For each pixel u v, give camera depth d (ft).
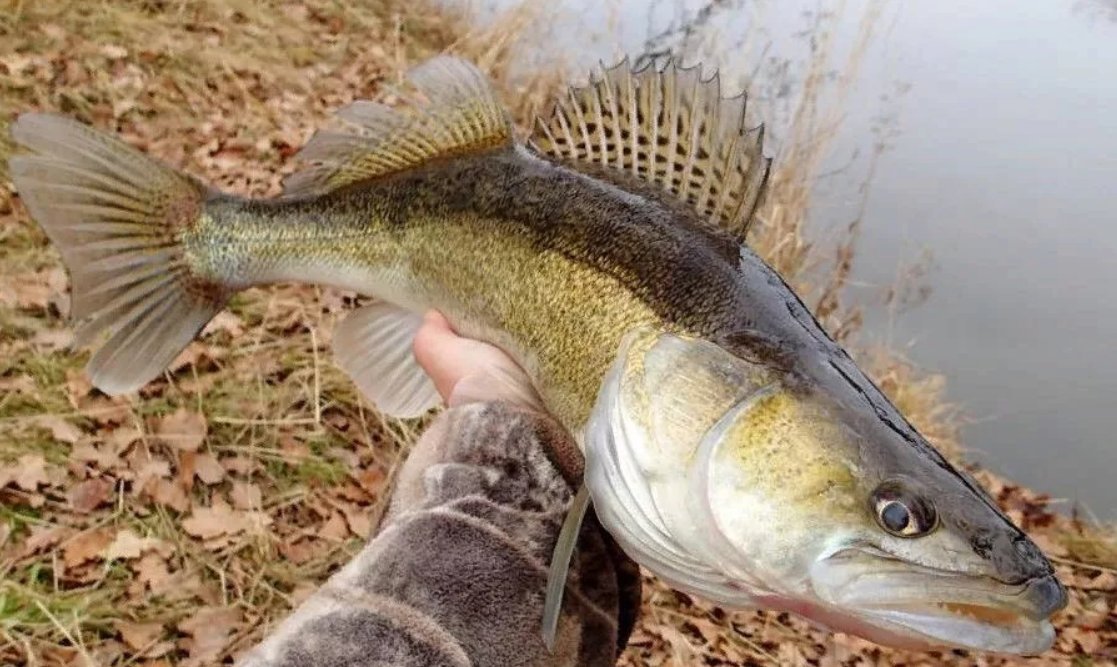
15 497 2.48
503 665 0.99
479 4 5.97
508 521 1.06
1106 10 9.01
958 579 1.09
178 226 1.69
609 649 1.12
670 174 1.44
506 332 1.49
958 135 6.04
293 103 4.82
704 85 1.40
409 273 1.63
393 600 0.97
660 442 1.22
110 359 1.66
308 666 0.92
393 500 1.11
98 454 2.64
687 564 1.22
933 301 4.84
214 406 2.89
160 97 4.46
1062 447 4.28
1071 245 5.41
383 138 1.66
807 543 1.15
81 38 4.56
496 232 1.52
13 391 2.75
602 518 1.17
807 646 2.96
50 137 1.60
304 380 3.07
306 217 1.71
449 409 1.16
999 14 8.45
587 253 1.41
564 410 1.39
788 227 3.93
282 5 5.61
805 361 1.24
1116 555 3.79
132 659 2.24
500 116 1.56
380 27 5.72
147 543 2.48
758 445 1.18
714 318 1.29
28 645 2.18
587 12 5.46
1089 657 3.33
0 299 3.03
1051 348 4.77
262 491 2.75
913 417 4.00
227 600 2.44
